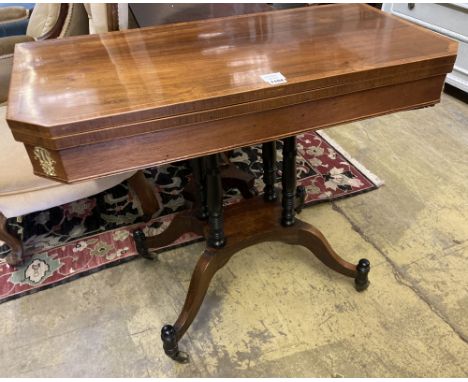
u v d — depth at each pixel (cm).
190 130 69
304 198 142
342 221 142
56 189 113
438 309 113
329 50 81
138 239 125
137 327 113
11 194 109
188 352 107
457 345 105
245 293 120
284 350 106
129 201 156
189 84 70
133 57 82
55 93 70
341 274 121
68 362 106
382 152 173
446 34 197
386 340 107
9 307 120
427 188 154
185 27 96
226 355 106
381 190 154
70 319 116
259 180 161
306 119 75
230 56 81
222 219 103
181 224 120
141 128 65
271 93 69
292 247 134
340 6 105
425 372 100
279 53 81
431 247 131
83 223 147
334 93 73
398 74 75
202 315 115
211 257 105
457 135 182
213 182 95
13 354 108
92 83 73
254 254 132
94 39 92
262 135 74
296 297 118
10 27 187
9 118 63
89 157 65
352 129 188
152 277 127
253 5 139
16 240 127
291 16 100
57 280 126
